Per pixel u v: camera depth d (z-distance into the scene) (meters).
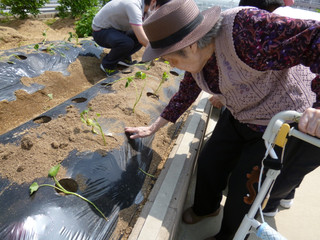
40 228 1.30
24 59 3.34
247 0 1.86
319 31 0.90
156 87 2.98
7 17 6.18
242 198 1.39
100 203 1.55
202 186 1.74
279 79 1.15
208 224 1.96
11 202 1.39
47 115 2.17
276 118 0.91
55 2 7.73
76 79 3.67
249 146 1.43
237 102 1.28
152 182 1.89
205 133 2.86
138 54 4.80
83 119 1.94
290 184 1.50
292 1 2.18
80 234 1.36
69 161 1.69
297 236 1.94
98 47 4.43
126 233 1.51
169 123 2.60
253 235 1.88
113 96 2.45
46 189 1.50
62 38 5.26
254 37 1.00
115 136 1.99
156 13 1.03
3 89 2.87
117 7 3.26
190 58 1.15
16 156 1.64
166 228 1.46
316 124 0.82
